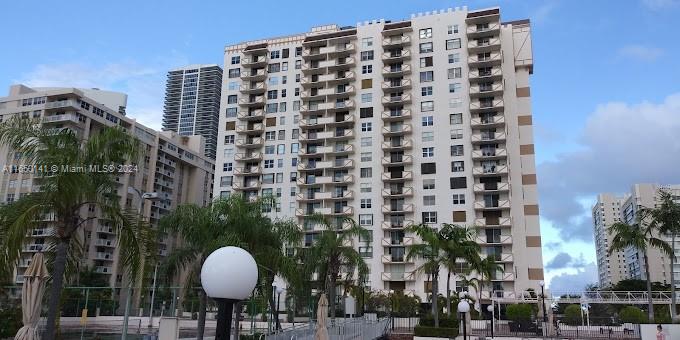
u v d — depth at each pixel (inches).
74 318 1561.3
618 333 1707.7
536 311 2363.4
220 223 930.7
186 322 1859.0
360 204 3122.5
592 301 2196.1
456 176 2997.0
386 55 3289.9
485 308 2677.2
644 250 1678.2
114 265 3368.6
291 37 3602.4
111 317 1937.7
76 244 668.7
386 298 2524.6
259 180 3388.3
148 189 3850.9
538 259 2839.6
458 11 3255.4
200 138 4741.6
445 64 3191.4
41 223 600.4
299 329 846.5
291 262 1053.2
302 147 3344.0
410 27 3304.6
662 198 1769.2
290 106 3457.2
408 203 3041.3
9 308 1091.3
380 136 3193.9
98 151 598.2
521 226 2871.6
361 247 3031.5
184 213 921.5
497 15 3152.1
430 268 1518.2
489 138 2989.7
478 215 2920.8
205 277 250.8
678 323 1449.3
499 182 2942.9
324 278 1312.7
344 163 3196.4
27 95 3329.2
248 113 3543.3
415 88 3208.7
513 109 3063.5
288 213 3260.3
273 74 3558.1
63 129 603.5
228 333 251.9
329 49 3432.6
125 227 627.8
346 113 3336.6
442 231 1569.9
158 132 4042.8
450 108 3112.7
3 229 572.7
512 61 3144.7
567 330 1790.1
